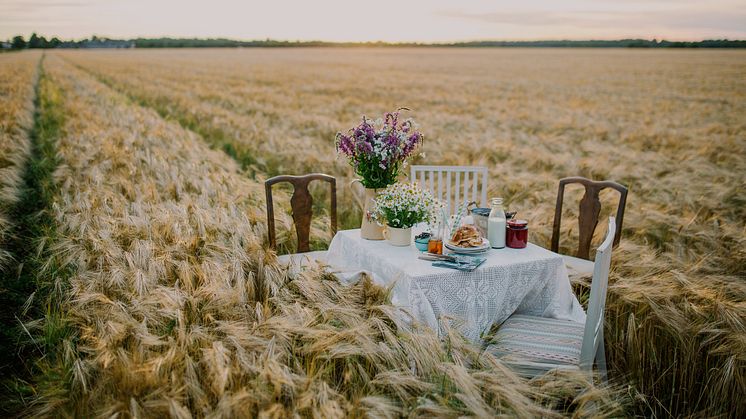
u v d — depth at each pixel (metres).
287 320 3.03
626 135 13.00
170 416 2.38
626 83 32.66
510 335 3.29
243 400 2.36
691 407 3.40
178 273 3.77
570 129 14.80
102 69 42.50
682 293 3.68
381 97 24.17
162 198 6.00
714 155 10.55
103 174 6.54
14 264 4.95
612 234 3.14
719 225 5.71
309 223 5.08
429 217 3.94
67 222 4.79
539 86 31.02
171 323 3.23
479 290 3.49
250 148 10.49
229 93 24.02
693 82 32.75
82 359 3.17
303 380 2.56
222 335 3.05
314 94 24.91
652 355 3.60
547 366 2.98
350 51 98.25
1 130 9.38
